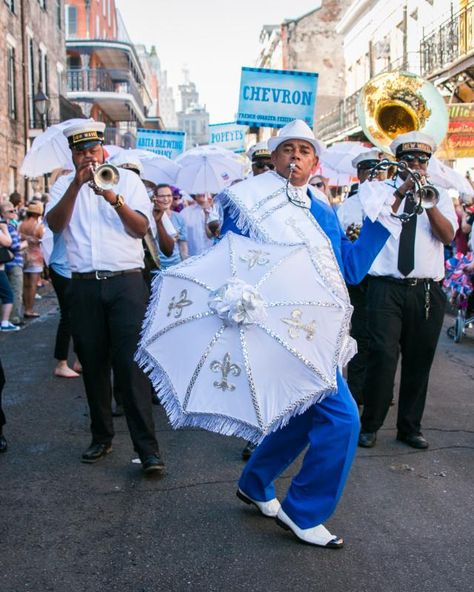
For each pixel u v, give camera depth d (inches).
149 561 144.4
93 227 192.7
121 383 190.7
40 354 357.4
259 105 408.8
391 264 211.2
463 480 188.1
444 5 824.3
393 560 144.8
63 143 277.3
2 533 156.9
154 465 187.3
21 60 941.2
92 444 204.5
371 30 1139.9
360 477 190.2
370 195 158.9
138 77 2021.4
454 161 759.1
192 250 343.6
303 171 151.8
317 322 136.9
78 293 195.0
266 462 159.8
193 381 137.8
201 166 390.9
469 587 134.6
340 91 1637.6
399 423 217.6
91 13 1957.4
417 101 244.7
